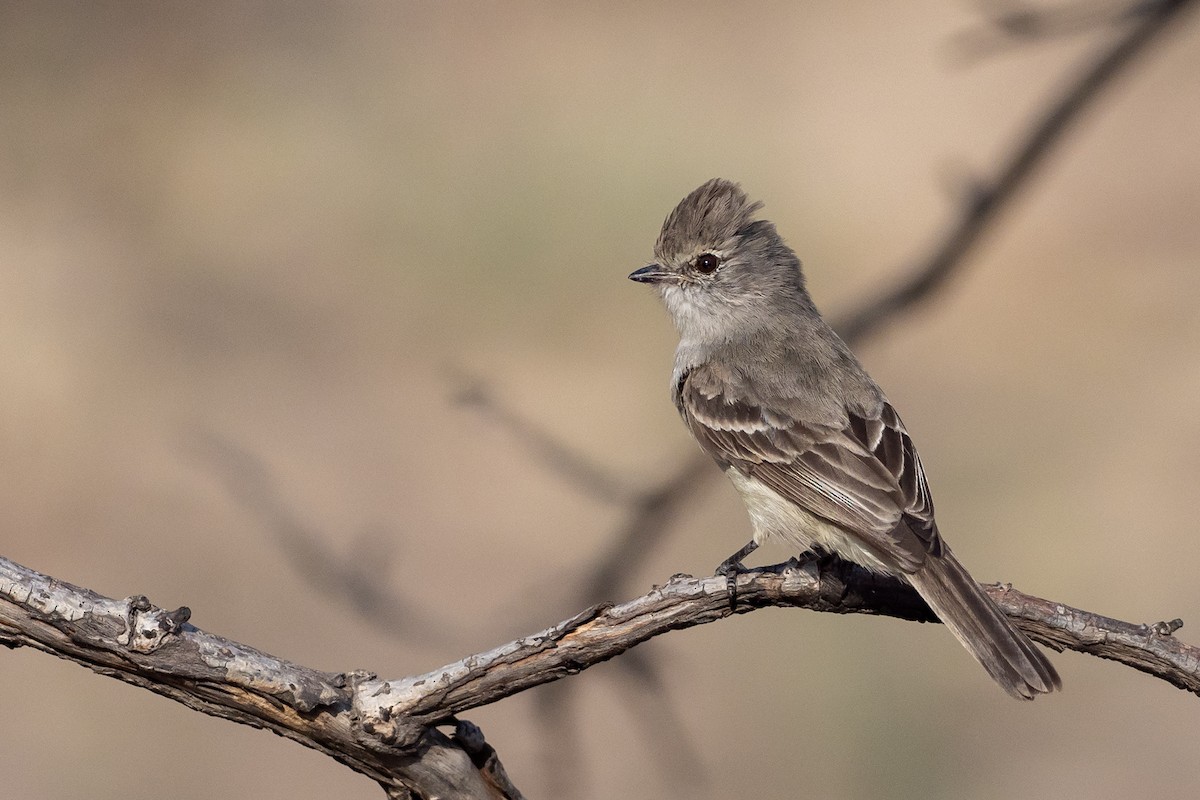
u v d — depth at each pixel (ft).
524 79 70.85
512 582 45.52
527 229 62.49
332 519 47.91
